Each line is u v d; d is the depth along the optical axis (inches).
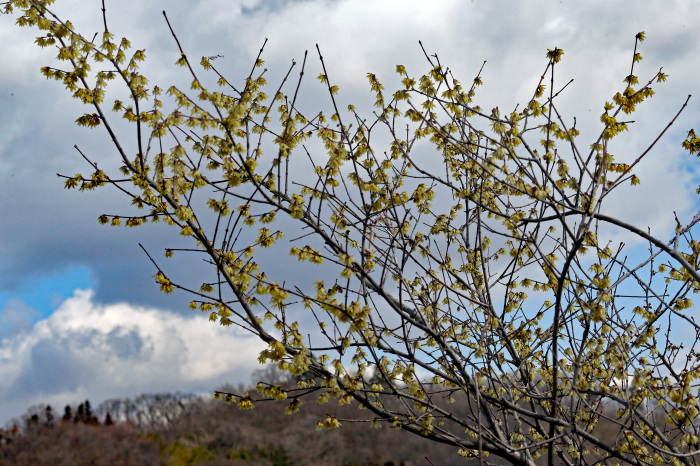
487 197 240.4
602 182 196.9
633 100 188.7
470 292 233.5
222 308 188.4
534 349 232.8
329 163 194.2
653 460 234.7
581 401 222.7
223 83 199.5
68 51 177.3
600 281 195.8
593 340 203.9
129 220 195.8
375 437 1515.7
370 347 180.7
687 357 221.1
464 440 202.2
